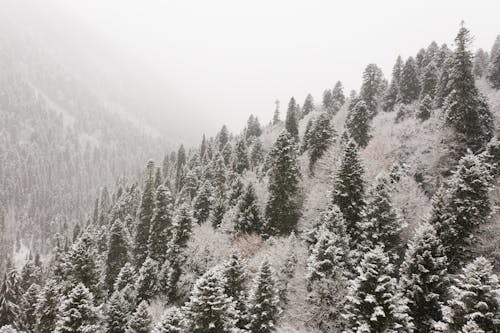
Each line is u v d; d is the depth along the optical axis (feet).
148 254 145.69
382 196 95.30
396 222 93.45
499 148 104.94
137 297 116.67
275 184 125.70
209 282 77.30
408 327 64.90
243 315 84.53
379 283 67.00
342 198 106.22
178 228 128.16
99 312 91.71
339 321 82.79
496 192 96.02
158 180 257.96
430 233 78.59
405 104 185.06
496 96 158.71
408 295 73.46
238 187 155.84
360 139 154.61
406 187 114.52
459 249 83.15
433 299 72.02
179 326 76.95
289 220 122.42
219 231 136.46
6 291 121.80
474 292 57.67
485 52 221.25
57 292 107.14
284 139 130.11
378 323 65.05
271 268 84.74
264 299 81.76
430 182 118.21
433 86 178.50
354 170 106.73
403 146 138.82
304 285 94.63
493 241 84.58
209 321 73.87
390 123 170.60
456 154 122.62
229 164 236.02
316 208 125.70
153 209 166.50
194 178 223.10
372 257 69.36
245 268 97.35
